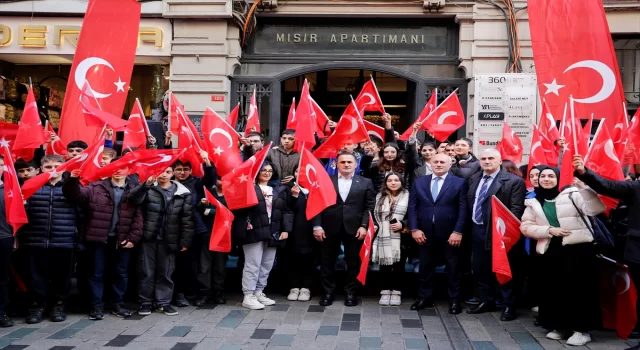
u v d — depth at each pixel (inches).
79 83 330.0
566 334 247.6
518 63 426.6
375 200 307.1
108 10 338.0
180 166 302.8
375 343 237.6
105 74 334.3
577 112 356.2
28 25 433.4
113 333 248.2
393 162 320.8
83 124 325.4
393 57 446.3
